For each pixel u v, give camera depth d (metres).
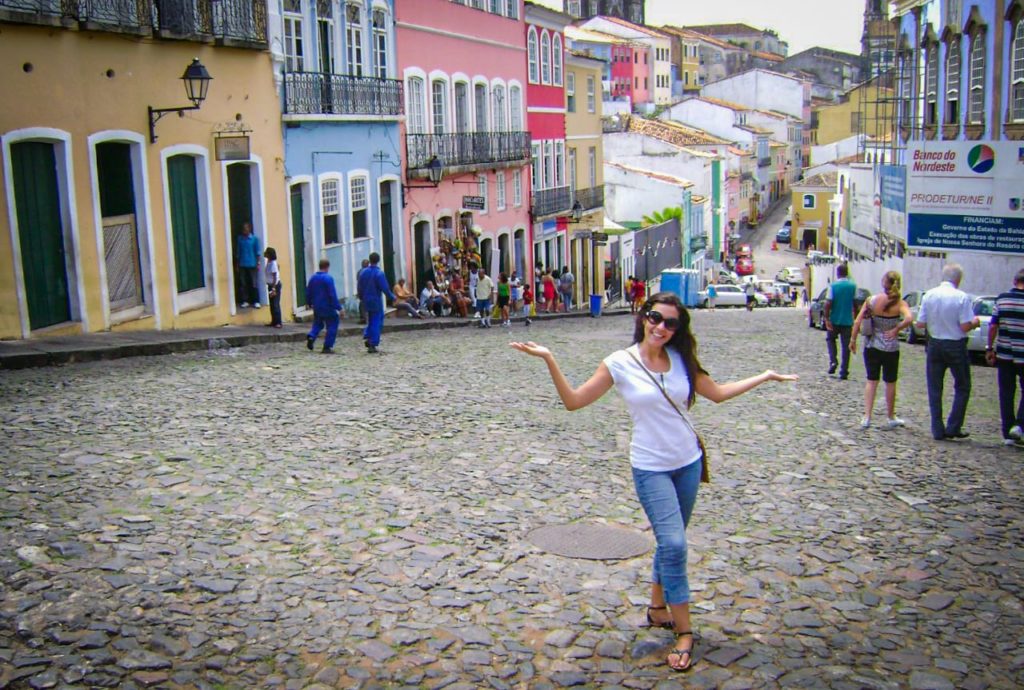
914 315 25.05
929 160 29.23
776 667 5.61
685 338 5.70
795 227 94.12
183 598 6.09
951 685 5.46
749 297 59.78
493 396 13.79
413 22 32.91
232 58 22.52
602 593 6.58
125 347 16.34
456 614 6.15
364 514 7.91
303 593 6.30
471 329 29.64
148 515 7.52
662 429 5.63
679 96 129.25
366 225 29.58
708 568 7.13
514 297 38.50
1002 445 11.54
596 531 7.84
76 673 5.12
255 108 23.55
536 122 45.62
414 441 10.59
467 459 9.95
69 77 17.47
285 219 24.95
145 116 19.56
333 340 18.67
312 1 26.75
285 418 11.34
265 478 8.75
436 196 34.66
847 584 6.94
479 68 38.69
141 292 19.84
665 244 67.25
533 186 45.75
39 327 17.22
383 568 6.80
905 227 34.44
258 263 23.45
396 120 30.77
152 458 9.16
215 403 12.00
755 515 8.49
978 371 20.62
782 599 6.63
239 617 5.91
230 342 19.20
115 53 18.62
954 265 11.71
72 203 17.56
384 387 14.06
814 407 14.07
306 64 26.66
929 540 7.92
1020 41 27.83
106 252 18.89
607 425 12.15
